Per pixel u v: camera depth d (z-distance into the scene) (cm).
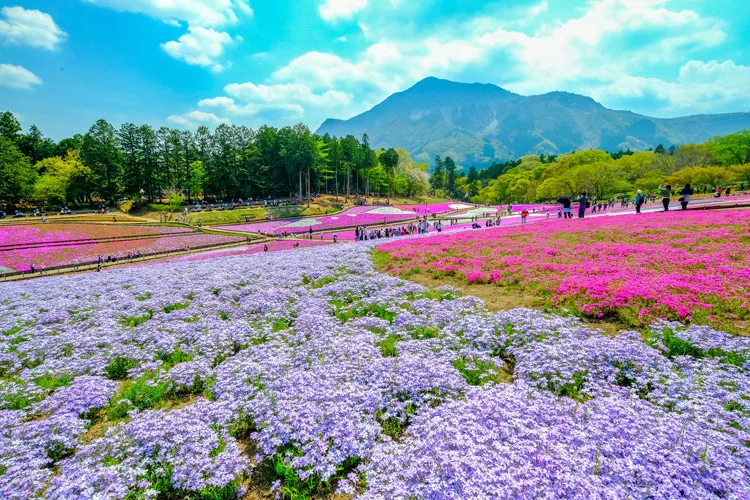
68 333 1208
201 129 9244
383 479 509
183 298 1512
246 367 841
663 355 819
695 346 825
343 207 9144
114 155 8062
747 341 815
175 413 708
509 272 1515
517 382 755
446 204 10294
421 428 616
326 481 546
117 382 943
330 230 5662
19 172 7119
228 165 9238
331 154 11019
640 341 873
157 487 579
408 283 1483
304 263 1988
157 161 8431
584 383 735
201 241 4788
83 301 1591
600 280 1248
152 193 8500
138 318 1334
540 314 1059
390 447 578
